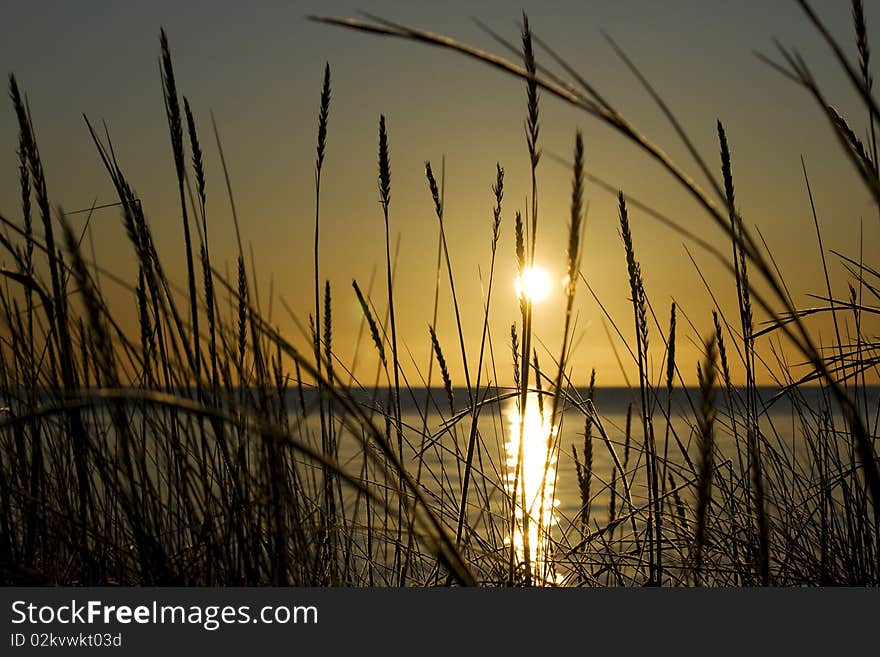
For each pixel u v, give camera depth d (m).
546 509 2.76
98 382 2.04
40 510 2.27
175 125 2.33
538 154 2.03
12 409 2.30
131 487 2.00
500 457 2.89
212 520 2.17
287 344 1.30
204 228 2.31
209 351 2.18
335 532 2.67
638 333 2.73
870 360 2.49
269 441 1.98
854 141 1.58
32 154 2.17
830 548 2.76
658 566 2.59
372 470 2.83
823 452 2.81
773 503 2.80
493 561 2.74
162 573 2.11
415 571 2.88
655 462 2.70
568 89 1.12
